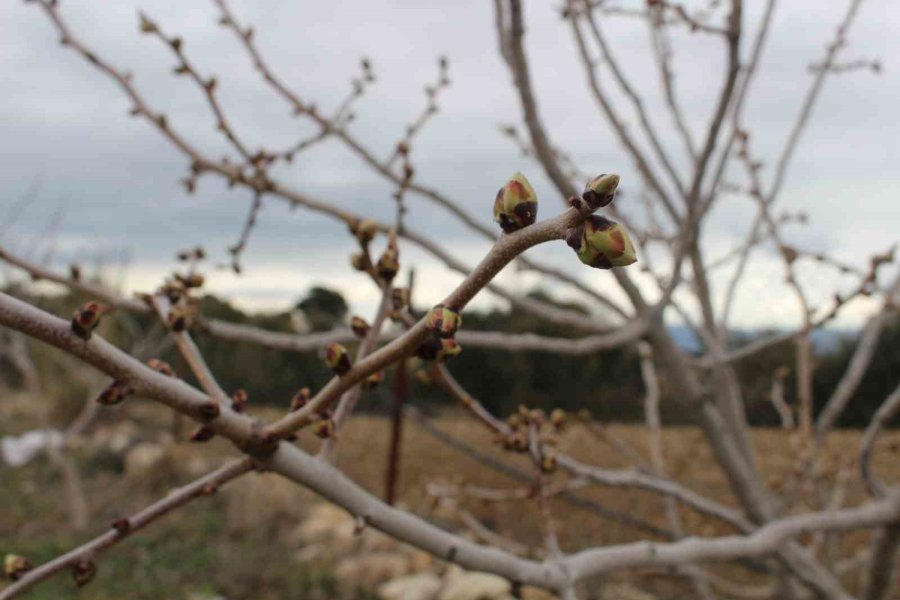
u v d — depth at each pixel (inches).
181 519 338.3
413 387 593.0
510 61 92.7
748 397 357.4
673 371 100.2
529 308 107.7
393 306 45.4
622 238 22.8
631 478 88.0
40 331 32.2
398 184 99.7
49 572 40.7
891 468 283.6
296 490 355.3
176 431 405.7
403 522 47.7
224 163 90.9
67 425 514.3
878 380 459.8
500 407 587.2
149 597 260.8
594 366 554.3
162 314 46.6
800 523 80.1
